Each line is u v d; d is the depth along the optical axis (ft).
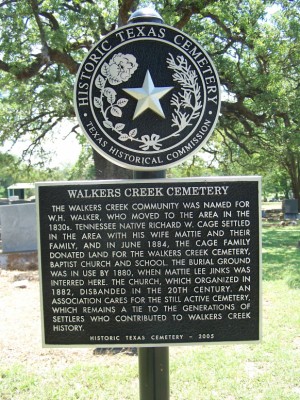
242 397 4.92
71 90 16.79
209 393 5.07
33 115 21.30
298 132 16.40
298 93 17.29
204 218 3.68
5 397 5.07
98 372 5.67
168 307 3.69
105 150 3.64
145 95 3.55
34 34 14.53
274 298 8.87
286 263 12.98
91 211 3.68
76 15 14.32
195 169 25.67
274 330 7.04
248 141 20.02
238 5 16.83
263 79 16.07
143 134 3.63
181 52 3.60
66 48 15.23
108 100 3.60
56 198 3.67
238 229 3.69
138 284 3.69
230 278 3.70
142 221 3.68
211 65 3.60
